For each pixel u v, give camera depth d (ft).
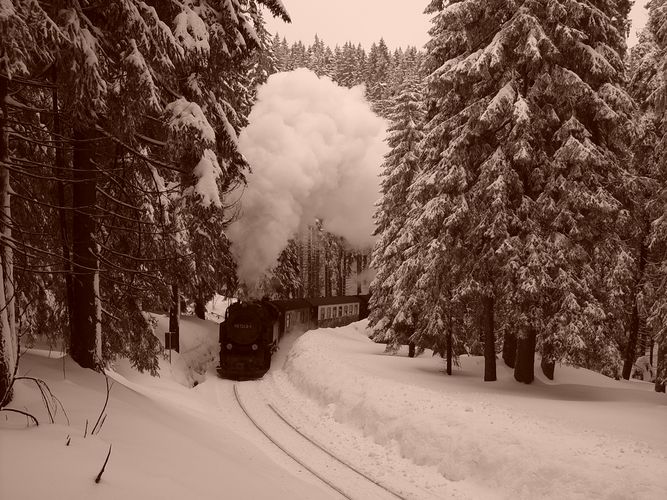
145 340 51.75
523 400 50.47
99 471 17.28
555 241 52.08
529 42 49.90
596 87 55.77
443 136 61.67
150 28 29.86
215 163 35.04
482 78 57.26
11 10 18.89
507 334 69.82
